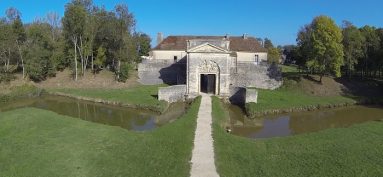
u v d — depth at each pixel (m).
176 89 56.88
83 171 23.88
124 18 74.75
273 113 49.75
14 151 27.84
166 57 80.94
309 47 65.88
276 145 29.89
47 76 75.06
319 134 33.56
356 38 68.69
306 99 57.25
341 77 73.75
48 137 31.20
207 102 50.28
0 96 58.28
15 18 74.56
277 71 68.12
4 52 70.50
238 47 79.94
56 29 94.25
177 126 35.12
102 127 34.91
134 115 48.28
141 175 23.14
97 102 57.38
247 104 51.84
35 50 72.25
